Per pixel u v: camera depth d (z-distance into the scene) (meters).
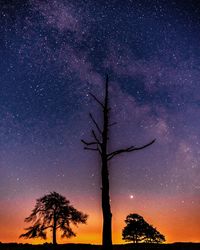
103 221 8.42
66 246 32.97
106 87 9.71
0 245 33.19
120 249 31.81
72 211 29.48
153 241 33.09
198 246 32.19
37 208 29.20
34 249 30.11
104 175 8.80
